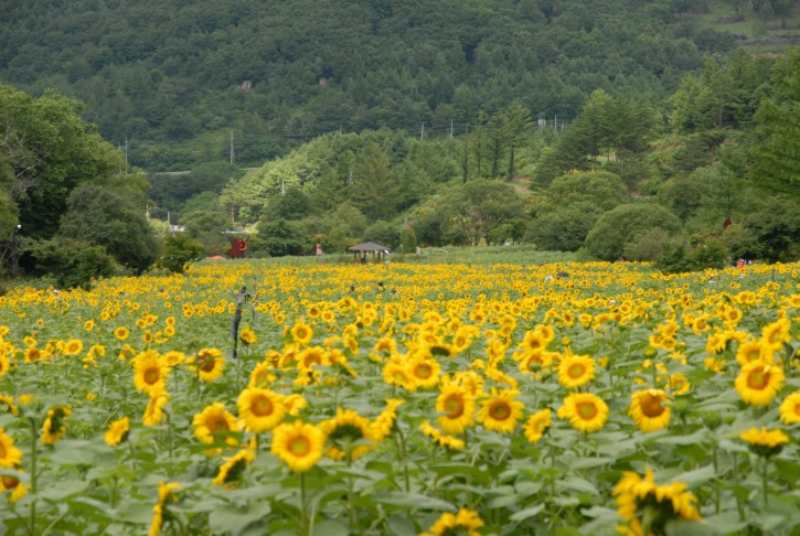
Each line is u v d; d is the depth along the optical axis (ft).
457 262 231.71
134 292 121.39
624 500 10.52
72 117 226.79
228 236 347.77
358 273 167.43
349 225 415.85
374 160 511.81
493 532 13.06
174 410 25.22
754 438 12.63
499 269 169.78
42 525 14.88
